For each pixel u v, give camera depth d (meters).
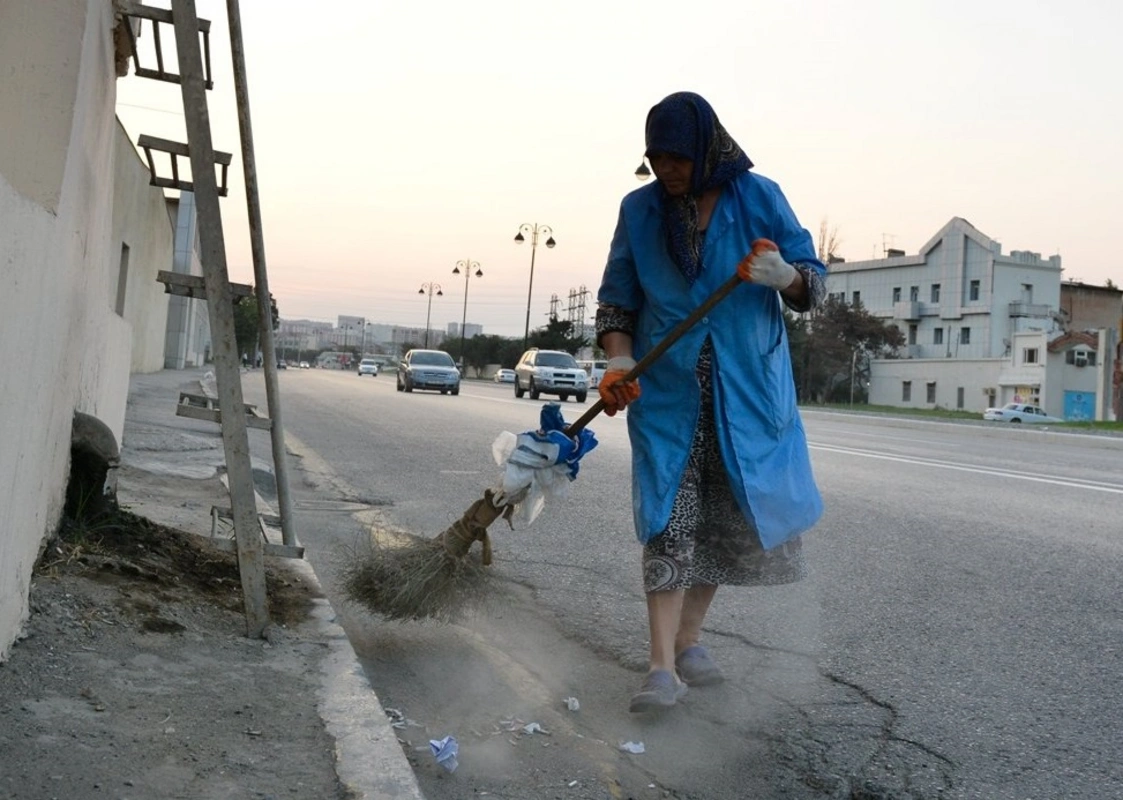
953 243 72.94
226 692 2.68
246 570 3.20
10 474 2.44
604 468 9.77
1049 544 6.33
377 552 3.62
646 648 3.85
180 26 3.21
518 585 4.75
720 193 3.07
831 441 15.86
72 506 3.93
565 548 5.68
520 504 3.46
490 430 14.43
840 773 2.79
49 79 2.89
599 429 16.17
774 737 3.01
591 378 56.81
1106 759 2.95
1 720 2.31
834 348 68.81
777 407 3.04
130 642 2.93
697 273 3.04
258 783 2.19
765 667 3.67
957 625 4.33
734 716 3.17
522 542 5.80
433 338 164.50
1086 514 7.76
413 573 3.48
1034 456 14.56
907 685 3.54
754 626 4.20
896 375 68.69
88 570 3.42
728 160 3.01
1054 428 26.42
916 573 5.34
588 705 3.21
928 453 14.05
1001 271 70.50
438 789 2.52
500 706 3.13
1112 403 52.81
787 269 2.87
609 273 3.22
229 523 4.68
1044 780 2.79
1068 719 3.26
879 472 10.59
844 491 8.73
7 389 2.31
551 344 74.31
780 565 3.16
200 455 8.41
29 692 2.48
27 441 2.61
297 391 26.19
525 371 30.59
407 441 12.16
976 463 12.44
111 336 5.55
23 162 2.86
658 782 2.67
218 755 2.30
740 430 2.98
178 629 3.11
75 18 2.92
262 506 6.57
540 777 2.64
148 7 3.28
